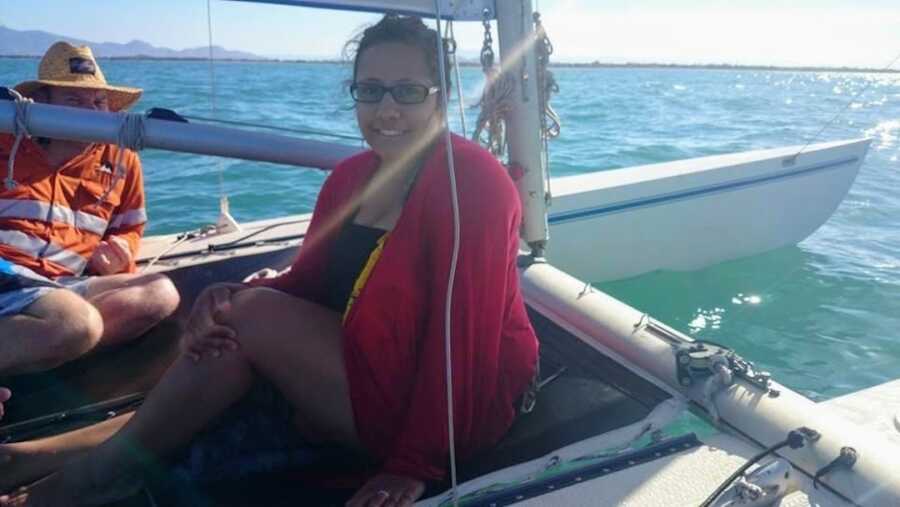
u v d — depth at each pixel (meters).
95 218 2.71
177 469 1.78
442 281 1.61
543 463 1.72
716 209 5.08
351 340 1.66
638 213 4.73
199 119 2.57
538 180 2.78
